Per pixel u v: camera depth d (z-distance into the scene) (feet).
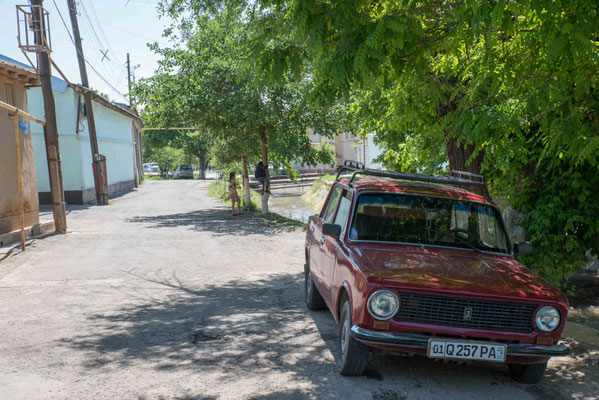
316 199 88.74
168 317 21.83
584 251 24.82
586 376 16.20
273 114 58.18
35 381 14.67
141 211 72.49
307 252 24.47
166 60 63.62
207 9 21.66
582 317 23.52
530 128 24.75
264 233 50.93
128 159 126.11
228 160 82.12
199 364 16.22
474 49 19.10
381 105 30.12
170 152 214.69
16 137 38.27
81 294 25.88
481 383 15.35
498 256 17.28
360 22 15.75
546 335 14.19
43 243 42.70
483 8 13.70
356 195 18.26
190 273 31.68
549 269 25.29
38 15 46.68
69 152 79.41
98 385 14.44
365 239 17.11
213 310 23.09
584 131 17.56
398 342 13.61
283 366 16.16
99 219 61.52
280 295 26.27
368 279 13.97
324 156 64.23
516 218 28.66
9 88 43.09
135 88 63.62
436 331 13.88
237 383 14.71
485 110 19.56
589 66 16.46
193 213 69.87
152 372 15.48
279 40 19.11
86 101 80.33
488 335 13.99
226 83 61.41
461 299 13.99
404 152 32.96
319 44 15.99
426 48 17.61
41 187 77.41
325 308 23.36
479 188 27.07
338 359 16.05
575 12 13.79
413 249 16.76
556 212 24.18
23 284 28.12
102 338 18.80
